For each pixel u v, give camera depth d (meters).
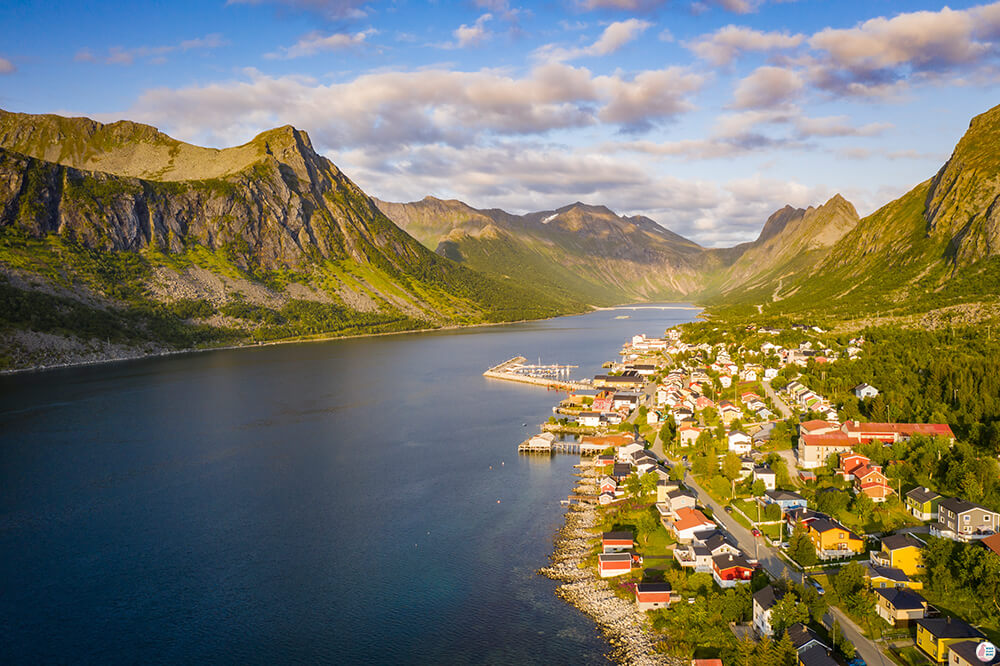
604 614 103.50
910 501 128.50
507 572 119.38
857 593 96.38
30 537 136.88
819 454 162.50
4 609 109.38
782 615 89.56
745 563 107.50
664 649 92.62
